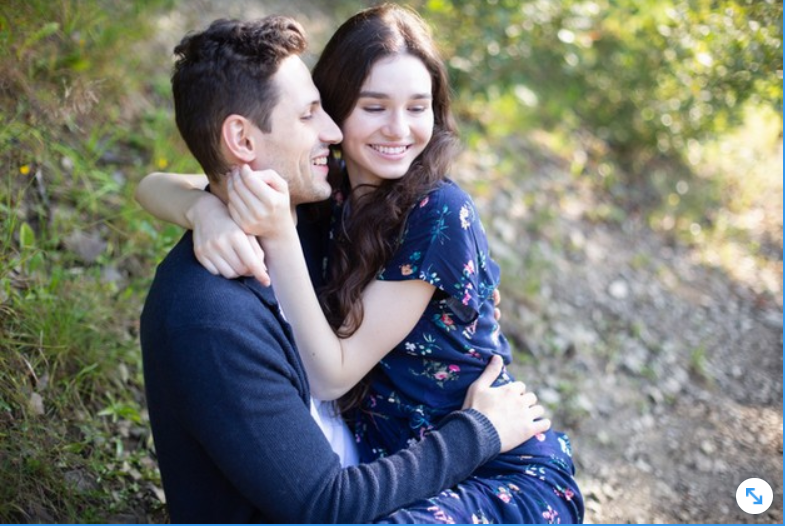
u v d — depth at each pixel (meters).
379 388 2.34
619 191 5.39
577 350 4.01
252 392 1.93
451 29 5.01
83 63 3.67
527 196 4.93
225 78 2.03
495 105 5.48
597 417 3.67
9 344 2.73
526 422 2.28
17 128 3.23
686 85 5.22
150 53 4.36
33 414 2.62
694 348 4.27
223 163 2.11
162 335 1.97
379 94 2.18
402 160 2.24
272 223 2.02
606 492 3.29
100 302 3.12
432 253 2.20
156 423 2.12
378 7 2.28
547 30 5.19
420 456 2.11
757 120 6.14
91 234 3.32
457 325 2.29
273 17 2.12
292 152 2.09
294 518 1.97
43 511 2.46
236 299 1.97
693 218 5.39
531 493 2.24
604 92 5.65
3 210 2.98
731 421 3.80
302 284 2.08
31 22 3.55
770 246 5.32
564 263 4.59
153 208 2.26
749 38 4.61
